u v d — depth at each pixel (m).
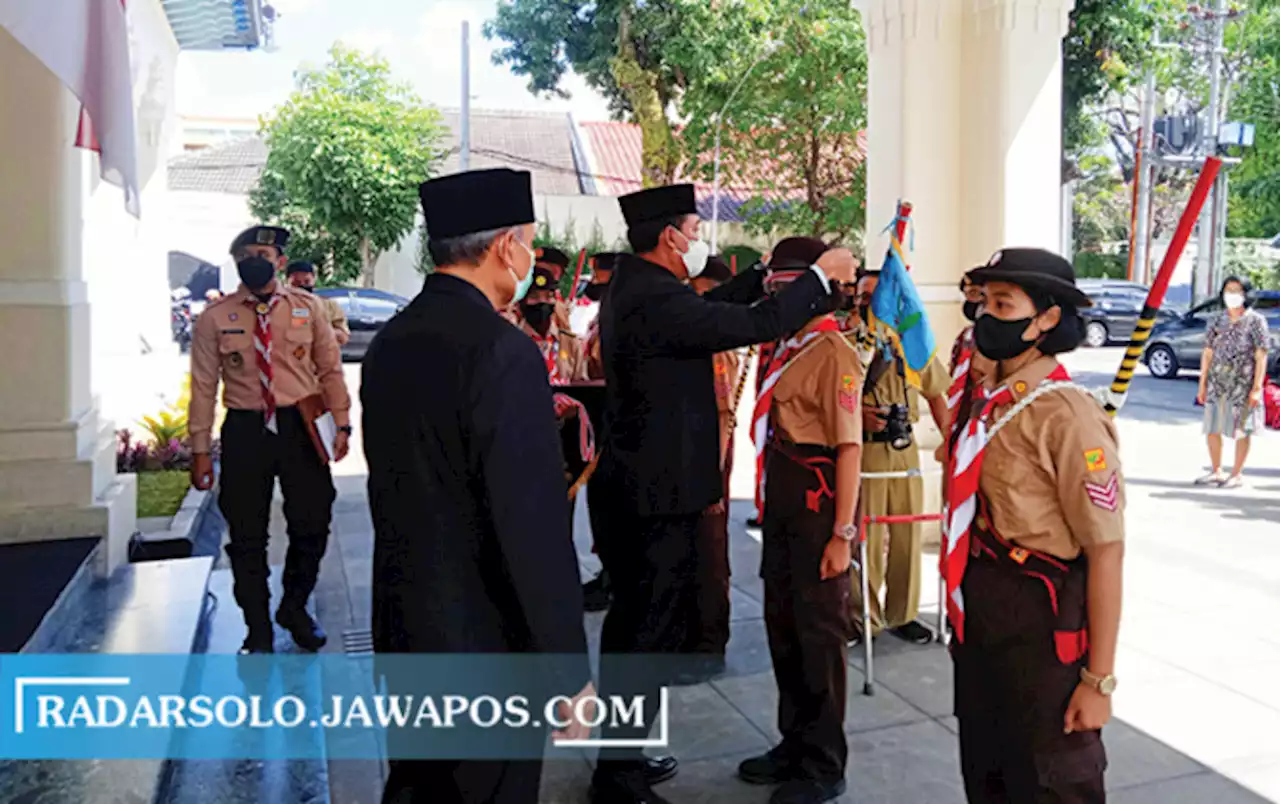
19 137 4.80
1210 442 8.40
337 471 9.20
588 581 5.67
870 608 4.66
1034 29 6.02
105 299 8.34
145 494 7.07
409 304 2.33
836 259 3.10
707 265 4.76
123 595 4.71
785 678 3.39
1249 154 23.14
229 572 5.88
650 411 3.14
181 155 28.33
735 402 4.47
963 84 6.25
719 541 4.29
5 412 4.83
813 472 3.28
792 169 19.34
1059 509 2.24
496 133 29.31
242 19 8.70
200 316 4.32
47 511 4.86
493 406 2.08
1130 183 26.23
